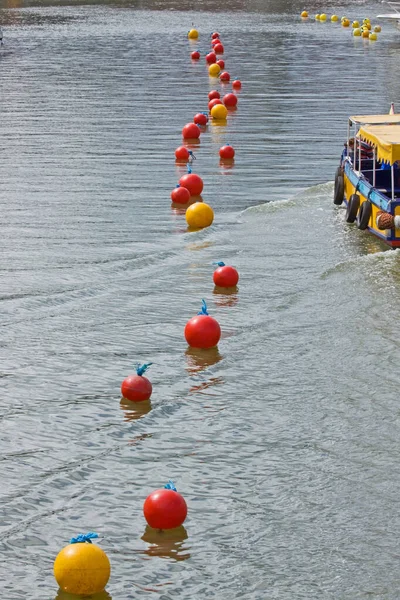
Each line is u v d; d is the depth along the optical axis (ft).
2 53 216.13
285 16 313.53
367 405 55.31
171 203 96.84
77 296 71.82
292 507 45.03
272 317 68.23
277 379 58.70
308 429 52.60
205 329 62.80
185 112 146.72
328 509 44.91
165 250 82.12
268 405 55.42
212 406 55.26
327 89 168.86
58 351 62.64
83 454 49.90
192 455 49.83
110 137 128.16
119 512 44.62
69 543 42.14
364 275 75.87
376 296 71.72
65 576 38.55
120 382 58.39
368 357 61.62
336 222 90.22
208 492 46.32
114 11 330.75
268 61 206.18
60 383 58.18
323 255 80.94
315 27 279.49
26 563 40.75
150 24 284.00
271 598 38.68
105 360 61.36
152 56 213.46
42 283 74.13
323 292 72.74
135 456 49.73
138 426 52.85
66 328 66.18
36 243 83.41
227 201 97.71
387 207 80.33
